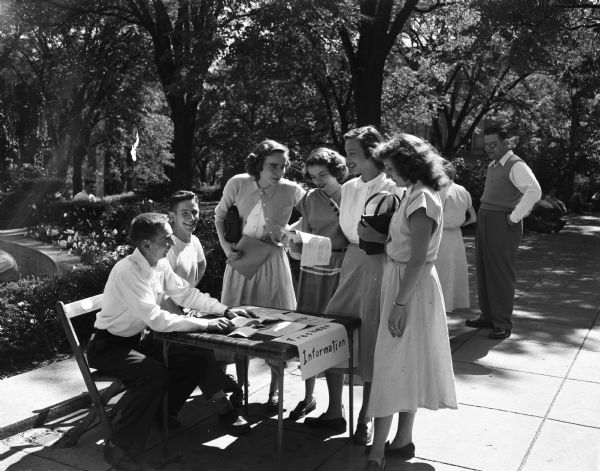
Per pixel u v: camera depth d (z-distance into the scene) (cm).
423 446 378
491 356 549
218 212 459
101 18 2091
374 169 382
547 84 2420
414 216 331
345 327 367
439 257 605
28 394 444
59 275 654
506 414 424
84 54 2256
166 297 406
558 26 1363
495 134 591
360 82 1459
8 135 2673
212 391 391
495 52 1833
